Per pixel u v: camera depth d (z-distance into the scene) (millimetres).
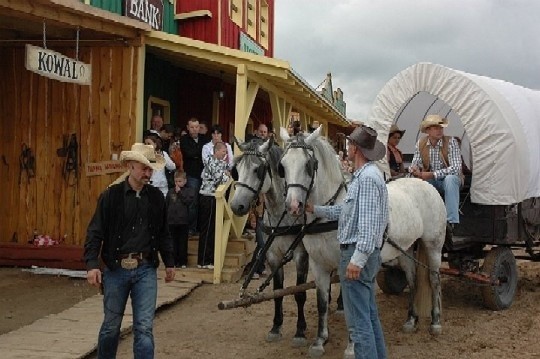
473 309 9008
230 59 10609
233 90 16219
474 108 8289
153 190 5277
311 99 14359
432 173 8422
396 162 9211
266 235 7762
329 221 6391
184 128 14242
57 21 8875
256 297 6543
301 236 6574
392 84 8961
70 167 10805
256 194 7359
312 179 6332
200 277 10375
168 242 5375
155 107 13195
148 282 5145
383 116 9039
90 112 10758
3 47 10977
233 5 15461
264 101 18062
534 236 9820
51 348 6492
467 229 8883
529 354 6812
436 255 7805
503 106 8336
